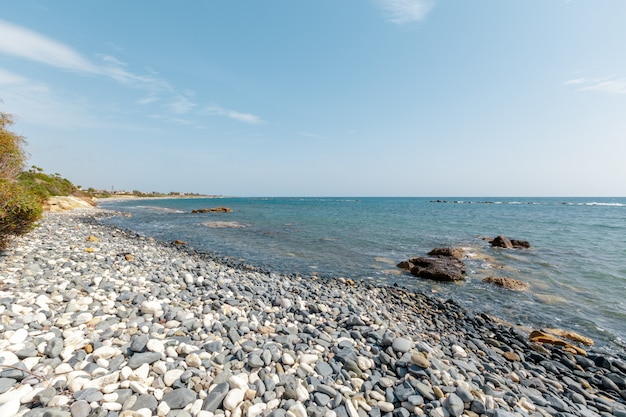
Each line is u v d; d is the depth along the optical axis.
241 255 18.28
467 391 4.54
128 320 5.61
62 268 8.32
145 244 18.31
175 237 24.62
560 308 10.76
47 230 15.75
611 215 56.41
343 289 11.90
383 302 10.81
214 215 50.41
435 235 27.73
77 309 5.72
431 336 7.81
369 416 3.97
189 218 43.44
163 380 4.05
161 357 4.48
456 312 10.14
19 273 7.32
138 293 7.05
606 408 5.37
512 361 7.15
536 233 29.72
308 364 5.05
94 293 6.67
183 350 4.75
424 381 4.75
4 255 8.65
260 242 23.05
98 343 4.59
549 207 91.50
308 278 13.49
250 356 4.80
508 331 8.76
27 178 39.38
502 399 4.85
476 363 6.34
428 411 4.07
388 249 21.00
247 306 7.65
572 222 41.41
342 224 36.69
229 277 11.18
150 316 5.91
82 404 3.32
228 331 5.85
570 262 17.53
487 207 90.81
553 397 5.39
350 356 5.30
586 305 11.02
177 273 10.23
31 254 9.12
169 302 6.96
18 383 3.56
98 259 10.35
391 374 5.03
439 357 5.98
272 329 6.33
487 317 9.82
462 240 24.92
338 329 6.88
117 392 3.64
